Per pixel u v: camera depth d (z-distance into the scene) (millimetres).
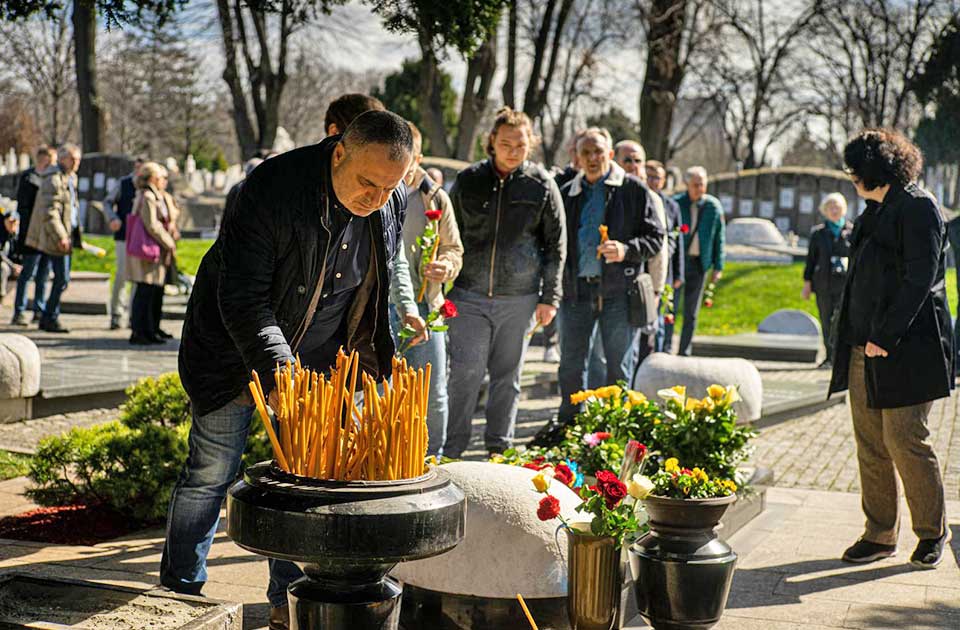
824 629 4305
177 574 3785
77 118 52938
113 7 5184
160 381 6227
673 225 10148
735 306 20922
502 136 6613
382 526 2676
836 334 5406
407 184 6051
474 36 5516
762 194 34188
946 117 41938
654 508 3908
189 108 49656
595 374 8367
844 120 43906
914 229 5055
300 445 2844
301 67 34156
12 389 8445
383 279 3658
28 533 5285
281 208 3352
